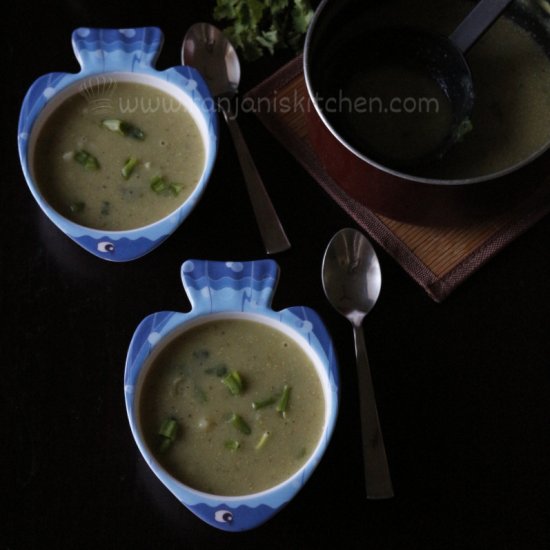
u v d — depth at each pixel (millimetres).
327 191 1067
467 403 1021
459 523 992
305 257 1055
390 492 986
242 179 1074
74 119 1062
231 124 1081
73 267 1050
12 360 1024
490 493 1000
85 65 1055
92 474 997
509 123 1052
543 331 1040
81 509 988
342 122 1042
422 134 1040
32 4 1123
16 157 1080
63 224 1009
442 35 1030
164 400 986
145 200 1044
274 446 975
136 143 1058
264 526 985
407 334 1036
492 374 1028
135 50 1057
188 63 1097
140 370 977
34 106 1044
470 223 1035
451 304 1044
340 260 1041
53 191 1045
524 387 1025
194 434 978
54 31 1119
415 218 1022
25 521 985
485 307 1044
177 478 968
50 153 1055
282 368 993
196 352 997
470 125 1020
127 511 988
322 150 1021
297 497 991
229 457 972
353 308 1033
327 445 957
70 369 1022
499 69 1066
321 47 1040
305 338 987
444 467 1005
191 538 982
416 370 1027
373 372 1025
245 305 994
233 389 982
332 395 971
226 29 1108
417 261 1047
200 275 997
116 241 1008
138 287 1045
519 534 991
